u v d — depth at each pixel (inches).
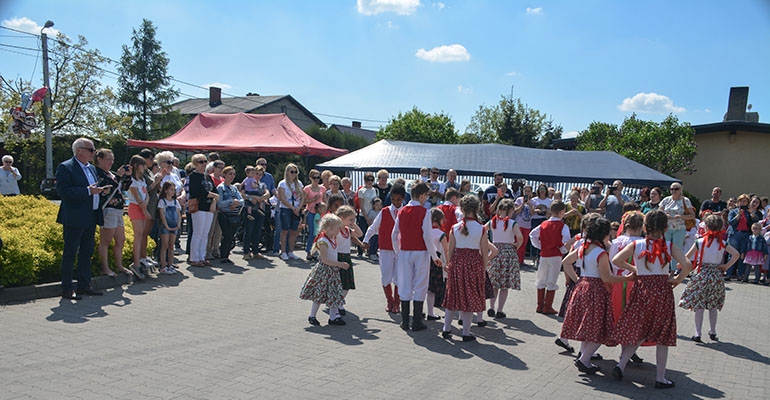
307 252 434.0
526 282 394.9
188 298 285.6
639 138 833.5
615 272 216.8
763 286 456.1
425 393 170.1
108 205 290.8
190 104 1846.7
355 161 729.0
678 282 187.5
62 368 176.6
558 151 740.7
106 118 1188.5
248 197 411.8
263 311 267.1
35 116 955.3
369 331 244.1
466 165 696.4
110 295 281.0
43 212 361.4
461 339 238.7
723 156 829.2
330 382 175.6
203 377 174.7
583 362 198.2
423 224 246.8
